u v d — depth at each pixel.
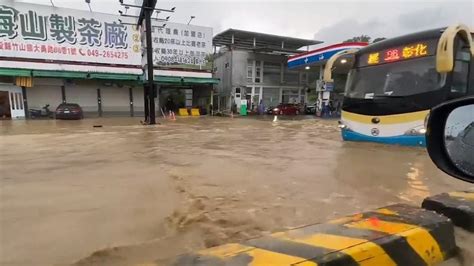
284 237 1.94
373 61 7.90
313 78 38.97
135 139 11.07
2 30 25.42
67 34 27.61
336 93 32.69
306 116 30.17
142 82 31.00
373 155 6.67
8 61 25.77
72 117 25.67
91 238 2.80
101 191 4.36
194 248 2.57
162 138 11.37
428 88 6.73
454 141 1.71
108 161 6.68
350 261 1.66
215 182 4.77
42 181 4.95
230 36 36.28
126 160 6.80
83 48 28.22
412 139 6.85
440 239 2.03
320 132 13.69
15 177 5.24
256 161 6.52
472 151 1.69
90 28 28.31
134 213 3.45
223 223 3.11
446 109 1.74
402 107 7.00
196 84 34.09
